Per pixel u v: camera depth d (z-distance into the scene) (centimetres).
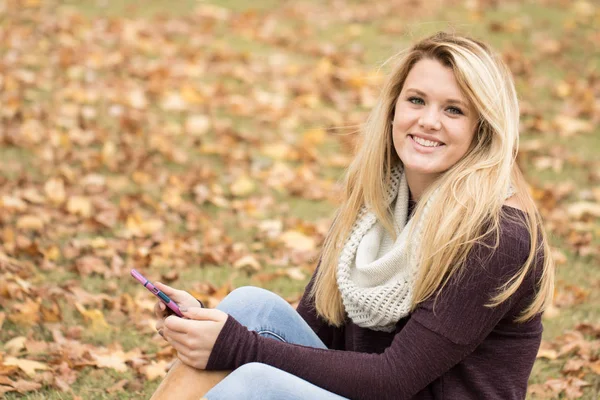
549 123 841
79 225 606
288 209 664
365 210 324
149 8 1098
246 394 278
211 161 739
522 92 906
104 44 959
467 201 286
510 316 293
